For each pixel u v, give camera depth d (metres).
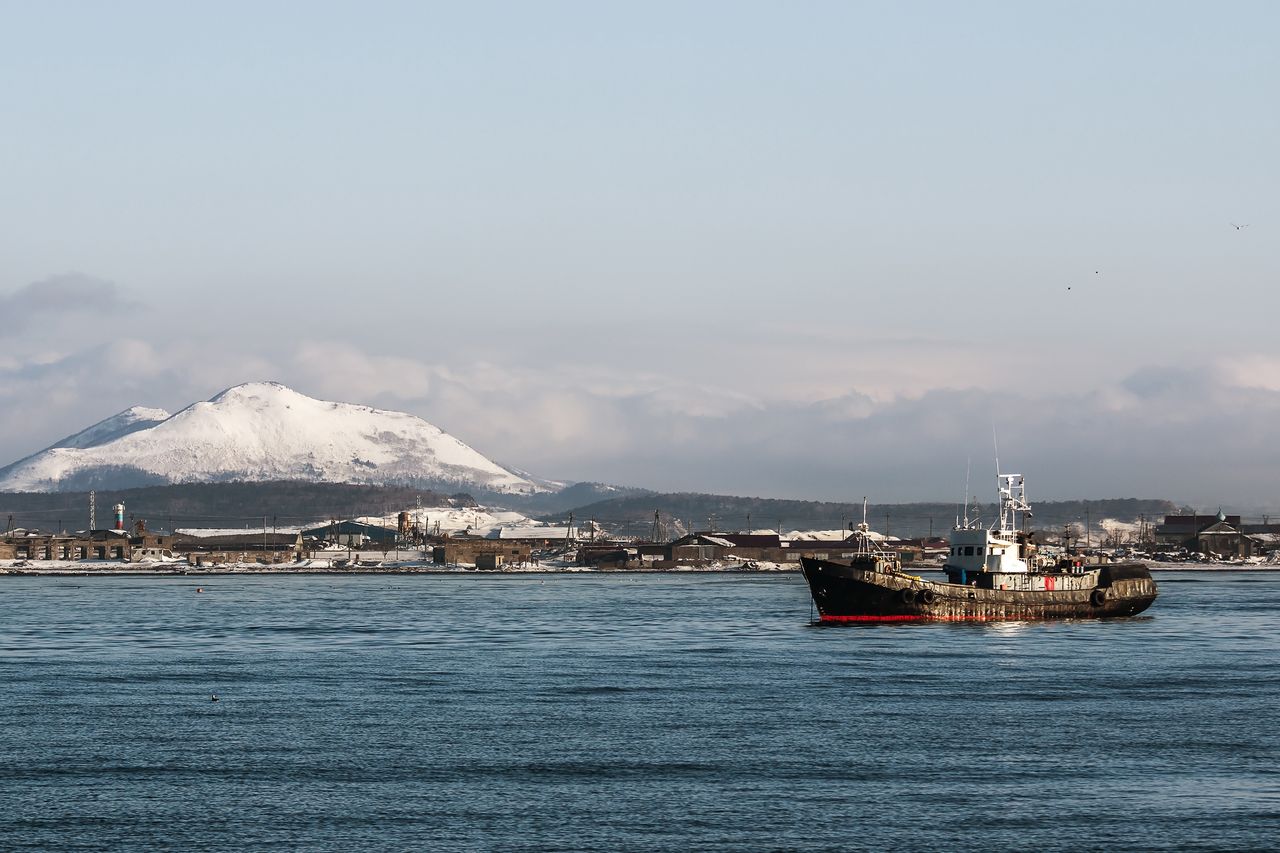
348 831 129.00
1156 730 177.00
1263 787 145.00
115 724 184.00
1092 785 146.00
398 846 124.19
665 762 157.88
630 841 125.50
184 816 134.25
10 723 184.88
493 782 148.25
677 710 193.88
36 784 147.50
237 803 139.25
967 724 181.50
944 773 151.88
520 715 190.25
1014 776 150.25
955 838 126.19
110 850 123.31
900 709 194.25
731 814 134.50
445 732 177.00
